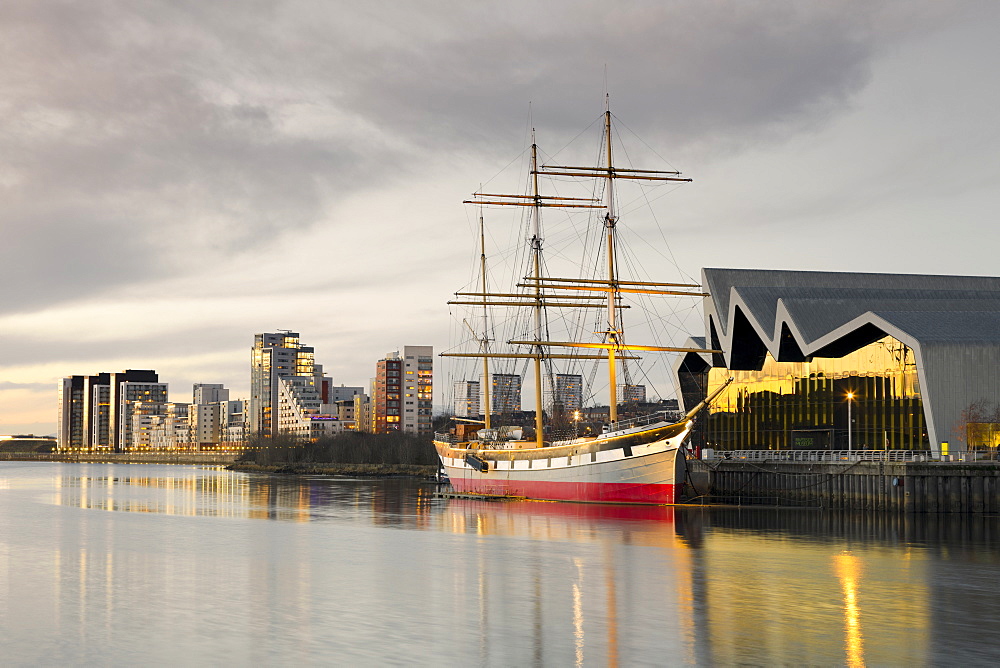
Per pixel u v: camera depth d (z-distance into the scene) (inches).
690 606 1664.6
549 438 5329.7
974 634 1440.7
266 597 1772.9
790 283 5526.6
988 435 4035.4
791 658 1299.2
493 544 2657.5
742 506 3961.6
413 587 1886.1
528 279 5088.6
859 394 4507.9
